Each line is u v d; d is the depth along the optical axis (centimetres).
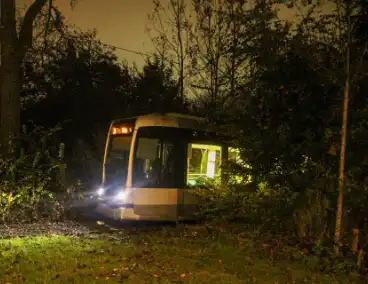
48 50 2117
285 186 880
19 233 1031
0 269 705
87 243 930
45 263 745
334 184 804
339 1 759
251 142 898
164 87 2506
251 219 994
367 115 764
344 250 777
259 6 900
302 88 868
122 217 1123
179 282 665
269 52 868
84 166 2117
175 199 1165
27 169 1269
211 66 1584
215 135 1185
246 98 905
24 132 1506
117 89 2638
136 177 1137
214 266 757
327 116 830
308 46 807
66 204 1413
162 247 891
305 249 816
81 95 2538
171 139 1176
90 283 639
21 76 1636
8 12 1531
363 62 738
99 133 2273
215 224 1062
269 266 755
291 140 866
